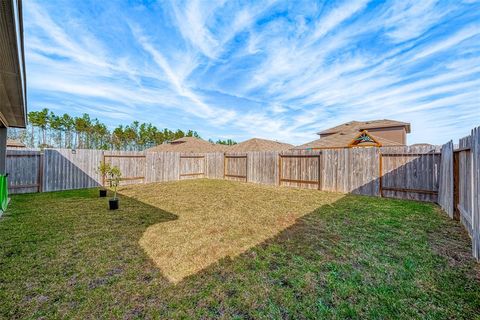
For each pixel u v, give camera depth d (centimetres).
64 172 931
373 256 312
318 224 462
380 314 200
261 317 197
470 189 380
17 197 746
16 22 223
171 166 1313
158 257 311
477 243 300
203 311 204
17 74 343
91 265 286
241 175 1279
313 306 211
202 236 394
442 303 213
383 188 793
